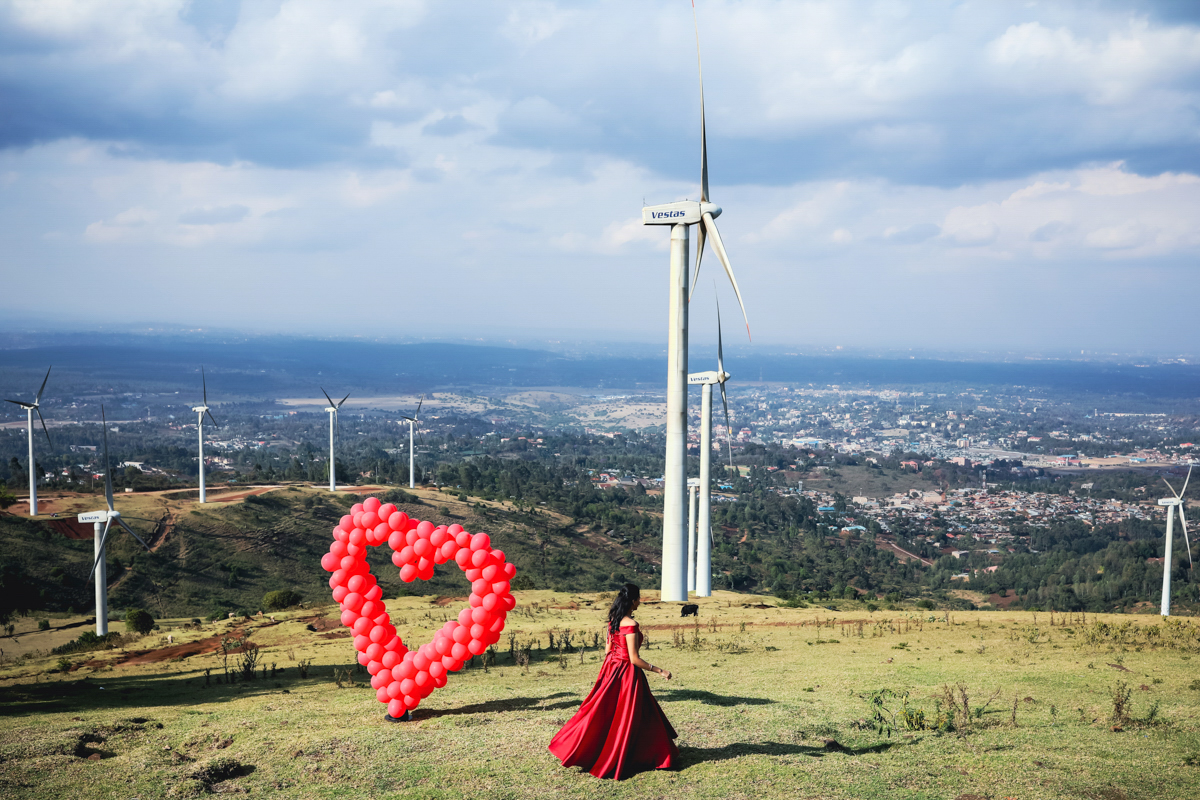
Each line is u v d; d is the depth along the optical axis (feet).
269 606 184.03
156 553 311.68
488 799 29.68
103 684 77.20
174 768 34.63
